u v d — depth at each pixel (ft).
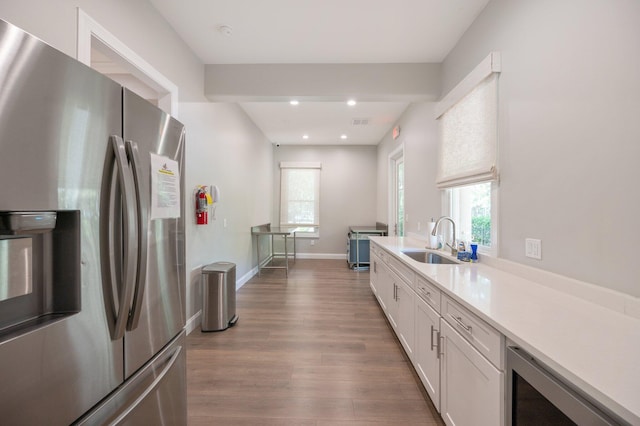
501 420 3.23
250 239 15.81
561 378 2.46
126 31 6.06
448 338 4.66
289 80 9.73
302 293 13.06
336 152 22.00
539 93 4.85
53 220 2.31
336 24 7.62
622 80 3.48
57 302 2.47
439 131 9.06
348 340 8.43
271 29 7.88
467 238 8.29
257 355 7.55
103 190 2.69
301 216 22.02
